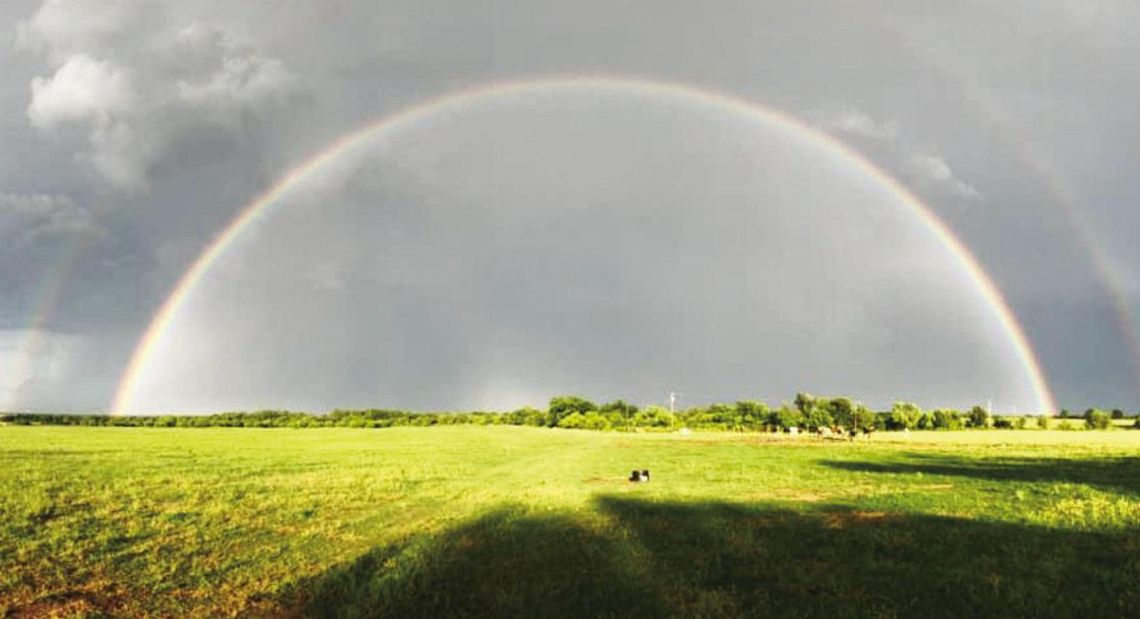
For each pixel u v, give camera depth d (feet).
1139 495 100.89
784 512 83.76
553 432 446.19
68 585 49.24
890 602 45.39
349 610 42.88
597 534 68.03
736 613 42.78
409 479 124.06
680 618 41.83
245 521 76.69
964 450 239.91
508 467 155.74
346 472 135.85
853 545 63.05
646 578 50.67
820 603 45.14
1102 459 188.85
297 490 105.19
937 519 78.07
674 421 546.26
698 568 53.83
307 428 522.88
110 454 179.83
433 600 45.37
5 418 546.26
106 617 42.11
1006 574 52.49
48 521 74.64
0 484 104.42
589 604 44.57
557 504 90.84
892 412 546.26
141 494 98.27
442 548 61.21
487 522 75.56
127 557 57.98
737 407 551.18
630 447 254.47
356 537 67.31
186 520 77.05
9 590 47.83
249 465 151.02
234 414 617.21
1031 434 457.68
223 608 44.06
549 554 58.75
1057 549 60.64
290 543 64.23
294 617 42.27
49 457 165.17
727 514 81.97
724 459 186.60
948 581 50.47
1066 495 100.99
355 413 652.07
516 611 43.16
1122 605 44.50
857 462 175.42
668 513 82.48
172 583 49.73
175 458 168.86
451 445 255.70
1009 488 111.45
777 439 348.38
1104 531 69.97
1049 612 43.34
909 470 149.38
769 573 52.65
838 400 500.33
